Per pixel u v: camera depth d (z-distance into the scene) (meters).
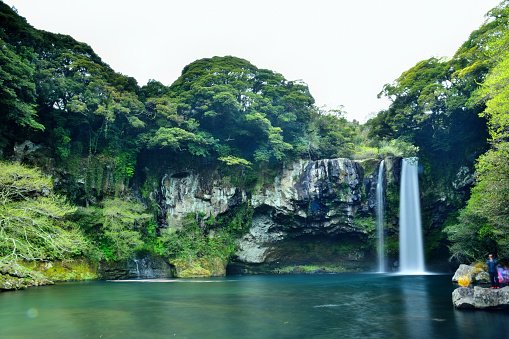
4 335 11.95
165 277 38.09
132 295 21.98
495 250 28.84
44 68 34.34
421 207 42.62
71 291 23.77
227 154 42.09
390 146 49.56
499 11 32.94
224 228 42.69
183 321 14.10
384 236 44.62
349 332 12.16
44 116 35.78
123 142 40.19
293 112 46.09
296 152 44.06
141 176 41.91
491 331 12.03
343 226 44.12
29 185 26.89
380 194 44.31
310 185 42.41
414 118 40.06
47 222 27.64
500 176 20.91
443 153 42.28
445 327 12.66
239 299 20.31
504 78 19.95
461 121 38.56
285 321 14.04
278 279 34.53
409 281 31.05
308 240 45.50
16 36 33.81
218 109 41.75
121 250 34.38
